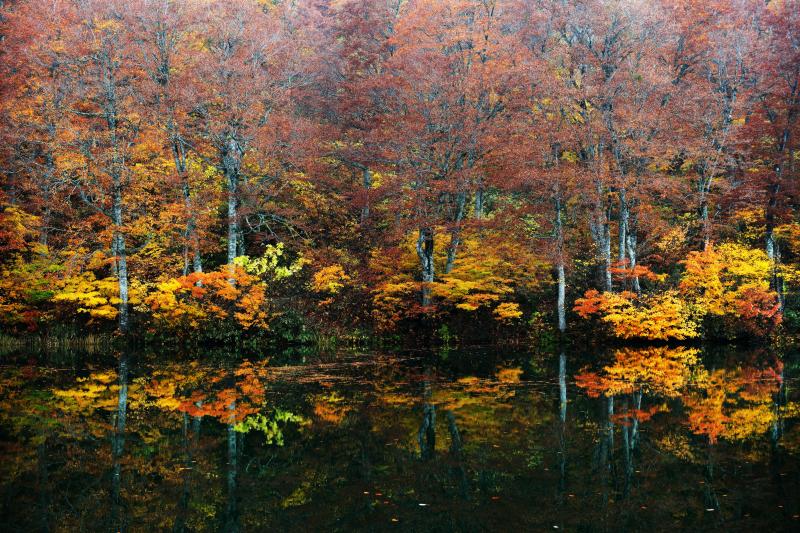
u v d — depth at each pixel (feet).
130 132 84.99
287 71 92.17
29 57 83.87
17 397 49.73
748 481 30.07
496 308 91.35
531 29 99.50
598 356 78.43
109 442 36.55
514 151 84.99
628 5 91.40
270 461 33.35
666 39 95.40
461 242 100.42
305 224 102.42
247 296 85.92
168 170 93.40
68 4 88.22
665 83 88.89
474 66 89.51
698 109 95.61
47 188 85.20
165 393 51.88
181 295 88.48
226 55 88.38
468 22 97.50
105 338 84.28
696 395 50.88
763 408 45.75
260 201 94.12
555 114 94.43
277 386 55.42
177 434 38.37
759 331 90.12
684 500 27.66
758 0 103.55
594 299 86.58
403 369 66.39
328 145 101.96
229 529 24.64
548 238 92.79
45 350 80.43
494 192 112.57
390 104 95.40
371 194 91.56
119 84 85.30
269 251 93.20
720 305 90.43
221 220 98.27
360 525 25.07
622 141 89.20
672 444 36.29
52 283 81.82
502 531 24.41
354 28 108.17
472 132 85.51
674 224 104.01
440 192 89.76
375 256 98.17
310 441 36.94
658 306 86.94
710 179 95.55
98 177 85.61
